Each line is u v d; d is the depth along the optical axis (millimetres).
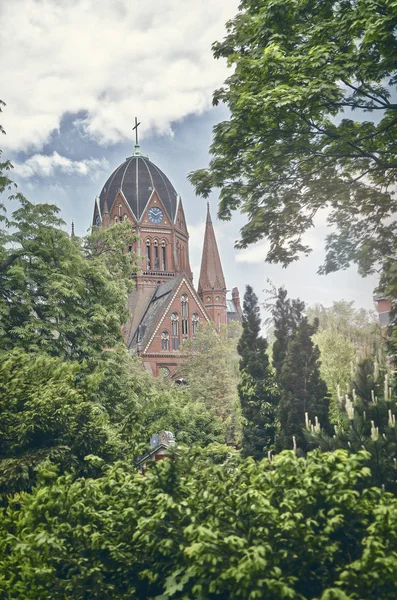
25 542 8602
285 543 7625
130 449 14883
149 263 109562
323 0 16406
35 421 14578
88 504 8984
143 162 113688
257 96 15719
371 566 6879
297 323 17375
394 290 14633
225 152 17938
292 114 16359
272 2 16391
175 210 113375
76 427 15141
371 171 17484
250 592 7102
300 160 17922
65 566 8445
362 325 19672
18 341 26125
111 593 8297
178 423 38438
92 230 40281
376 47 15250
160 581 8336
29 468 14125
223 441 41344
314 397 14273
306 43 16875
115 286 31266
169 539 7852
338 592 6613
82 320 28438
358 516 7770
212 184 18406
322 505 7836
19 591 9062
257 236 18344
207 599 7426
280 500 7992
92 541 8383
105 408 26375
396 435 9000
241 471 8656
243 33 18312
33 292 28609
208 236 122312
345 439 9656
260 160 17750
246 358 22625
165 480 8789
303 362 14656
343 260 17000
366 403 9977
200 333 68438
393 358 12578
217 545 7441
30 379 16359
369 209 17109
